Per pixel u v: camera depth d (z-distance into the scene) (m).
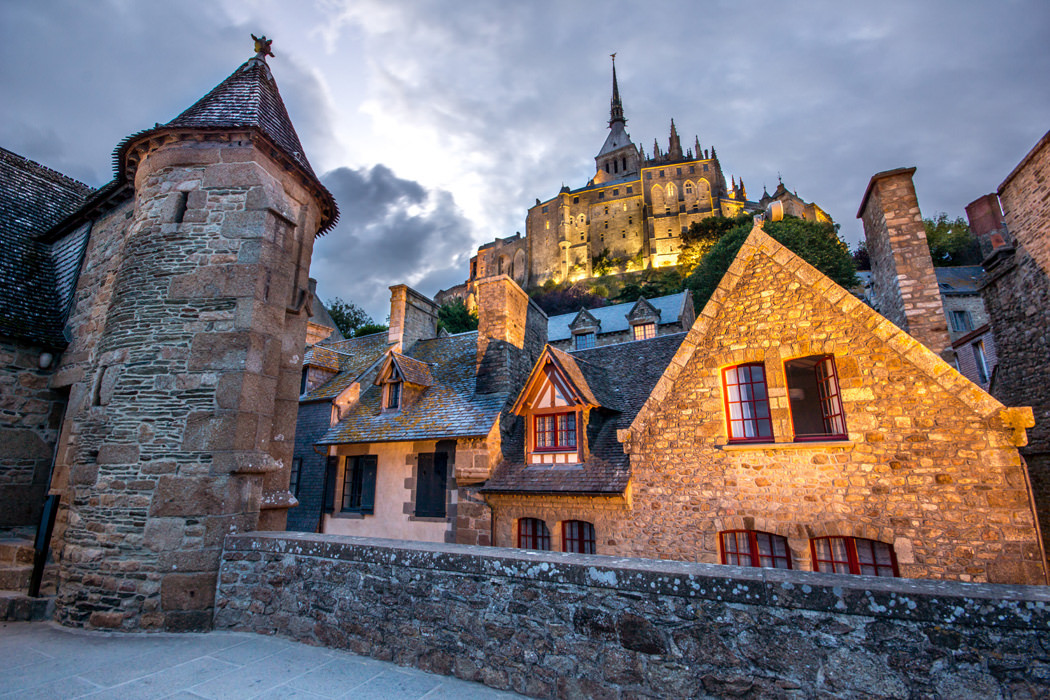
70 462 6.83
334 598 4.66
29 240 10.62
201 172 7.33
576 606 3.50
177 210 7.22
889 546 6.56
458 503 10.15
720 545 7.54
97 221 9.77
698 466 7.90
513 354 12.04
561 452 9.66
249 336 6.59
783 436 7.41
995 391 10.96
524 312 13.12
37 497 8.47
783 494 7.20
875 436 6.80
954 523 6.14
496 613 3.79
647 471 8.29
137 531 5.84
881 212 8.91
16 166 11.71
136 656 4.58
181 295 6.79
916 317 8.15
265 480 7.01
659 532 7.98
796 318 7.72
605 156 94.12
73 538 6.15
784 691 2.84
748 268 8.38
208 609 5.52
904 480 6.52
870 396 6.95
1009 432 6.05
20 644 5.03
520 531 9.59
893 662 2.66
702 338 8.41
